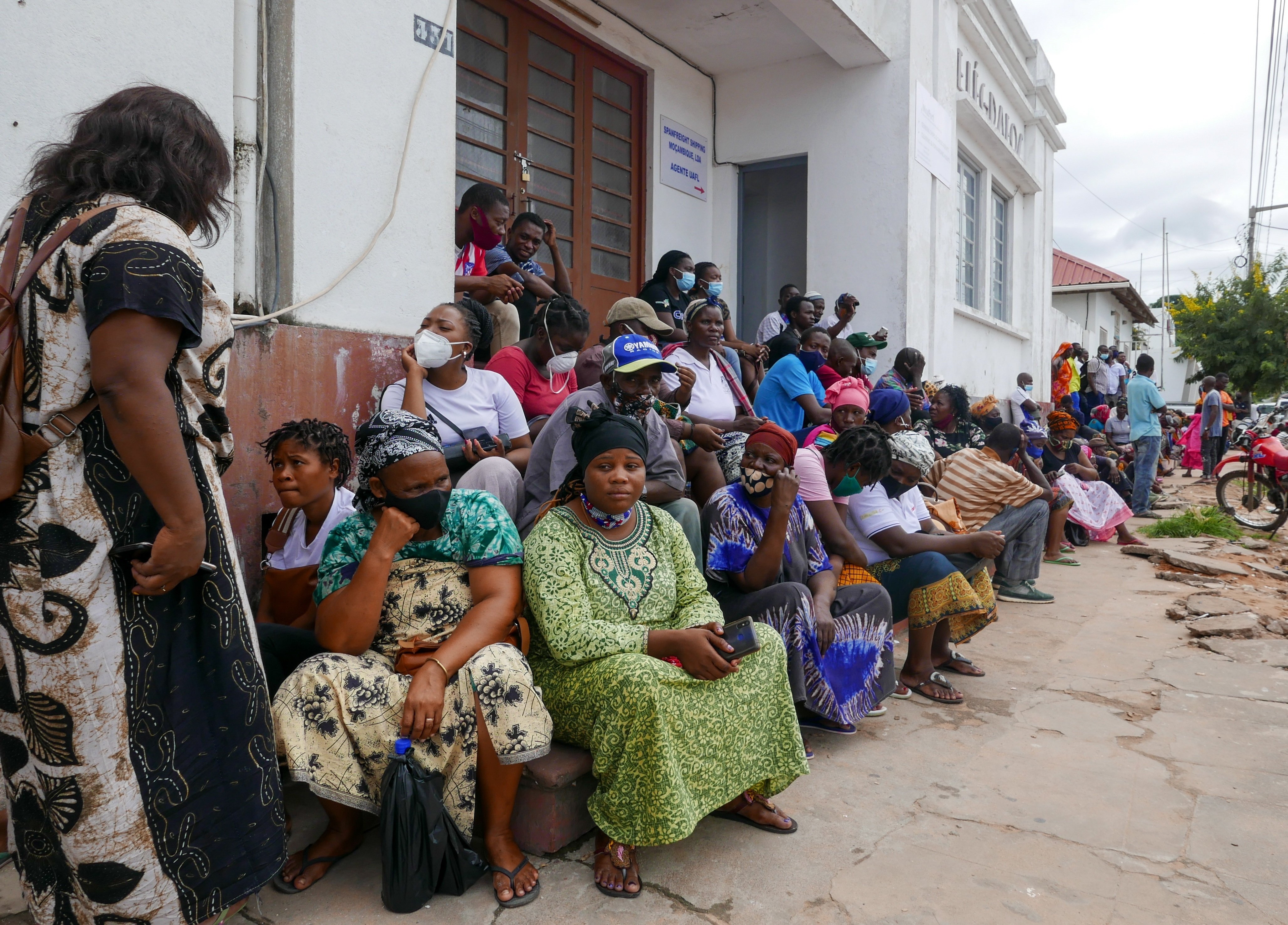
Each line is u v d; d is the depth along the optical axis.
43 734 1.53
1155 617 5.35
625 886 2.18
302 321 3.10
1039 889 2.25
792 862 2.37
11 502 1.50
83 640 1.52
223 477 2.87
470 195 4.41
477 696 2.18
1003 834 2.55
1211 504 11.77
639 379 3.15
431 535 2.38
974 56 9.83
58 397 1.50
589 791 2.50
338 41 3.18
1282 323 25.94
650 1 6.79
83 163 1.55
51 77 2.38
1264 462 9.02
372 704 2.17
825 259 7.89
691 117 7.90
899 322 7.62
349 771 2.16
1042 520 5.67
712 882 2.26
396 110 3.41
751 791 2.61
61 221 1.54
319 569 2.43
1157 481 13.91
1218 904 2.20
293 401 3.06
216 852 1.69
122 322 1.46
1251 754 3.20
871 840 2.50
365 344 3.30
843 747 3.24
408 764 2.09
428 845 2.07
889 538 3.86
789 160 8.12
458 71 5.68
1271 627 4.98
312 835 2.44
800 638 3.04
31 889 1.63
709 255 8.27
